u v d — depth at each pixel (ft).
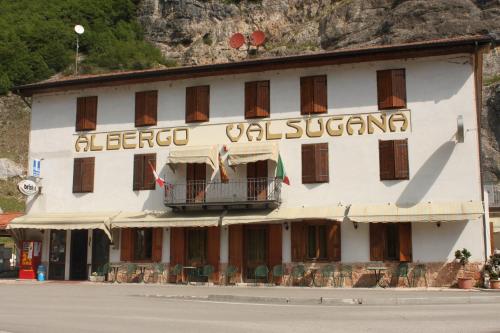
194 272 85.81
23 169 202.59
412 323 38.96
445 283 75.05
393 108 80.33
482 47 77.87
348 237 79.36
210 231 85.20
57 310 48.26
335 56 81.82
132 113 92.58
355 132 81.51
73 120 95.91
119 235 89.92
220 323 38.93
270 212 81.61
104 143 93.40
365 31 257.34
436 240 76.07
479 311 47.39
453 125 77.82
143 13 310.04
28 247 93.66
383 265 77.46
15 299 59.36
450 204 75.36
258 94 86.22
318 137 82.94
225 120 87.51
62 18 299.38
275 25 288.30
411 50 79.20
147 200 89.30
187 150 85.46
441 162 77.51
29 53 268.21
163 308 49.93
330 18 271.08
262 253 83.56
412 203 77.46
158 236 87.76
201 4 298.56
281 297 58.44
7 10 297.12
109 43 291.17
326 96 83.46
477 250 74.43
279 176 81.76
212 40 288.30
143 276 87.61
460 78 78.48
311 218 77.56
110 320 40.83
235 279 82.94
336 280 78.74
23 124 230.68
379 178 79.46
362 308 50.88
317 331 35.01
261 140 85.30
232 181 84.74
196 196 85.66
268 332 34.60
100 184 92.43
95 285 82.53
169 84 91.35
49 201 95.04
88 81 93.45
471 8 237.04
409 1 249.96
